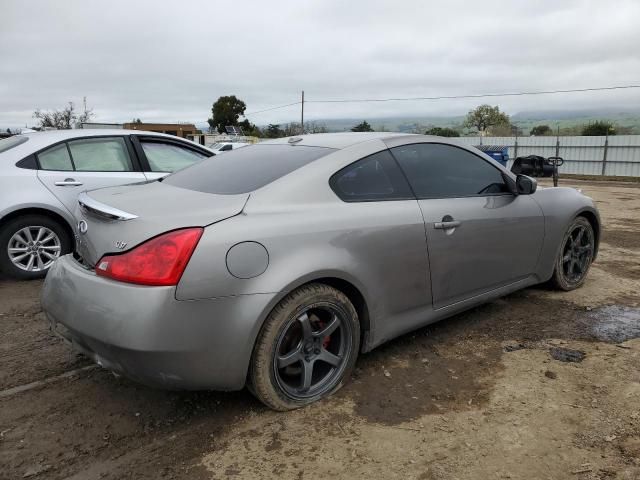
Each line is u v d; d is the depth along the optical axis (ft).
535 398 9.77
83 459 8.14
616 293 16.01
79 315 8.36
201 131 222.28
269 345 8.75
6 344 12.40
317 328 9.62
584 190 60.70
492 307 14.69
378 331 10.48
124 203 9.12
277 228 8.89
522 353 11.71
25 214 17.13
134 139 19.34
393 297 10.57
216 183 10.25
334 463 8.00
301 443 8.50
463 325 13.38
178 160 20.42
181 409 9.55
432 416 9.23
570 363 11.20
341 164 10.32
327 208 9.69
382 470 7.83
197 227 8.27
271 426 8.98
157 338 7.84
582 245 16.22
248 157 11.50
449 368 11.03
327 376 9.89
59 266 9.41
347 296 10.18
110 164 18.63
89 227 9.11
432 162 11.96
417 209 10.92
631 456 8.04
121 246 8.31
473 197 12.34
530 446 8.34
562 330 13.04
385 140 11.37
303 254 9.00
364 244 9.86
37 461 8.08
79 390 10.27
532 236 13.76
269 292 8.55
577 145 100.99
